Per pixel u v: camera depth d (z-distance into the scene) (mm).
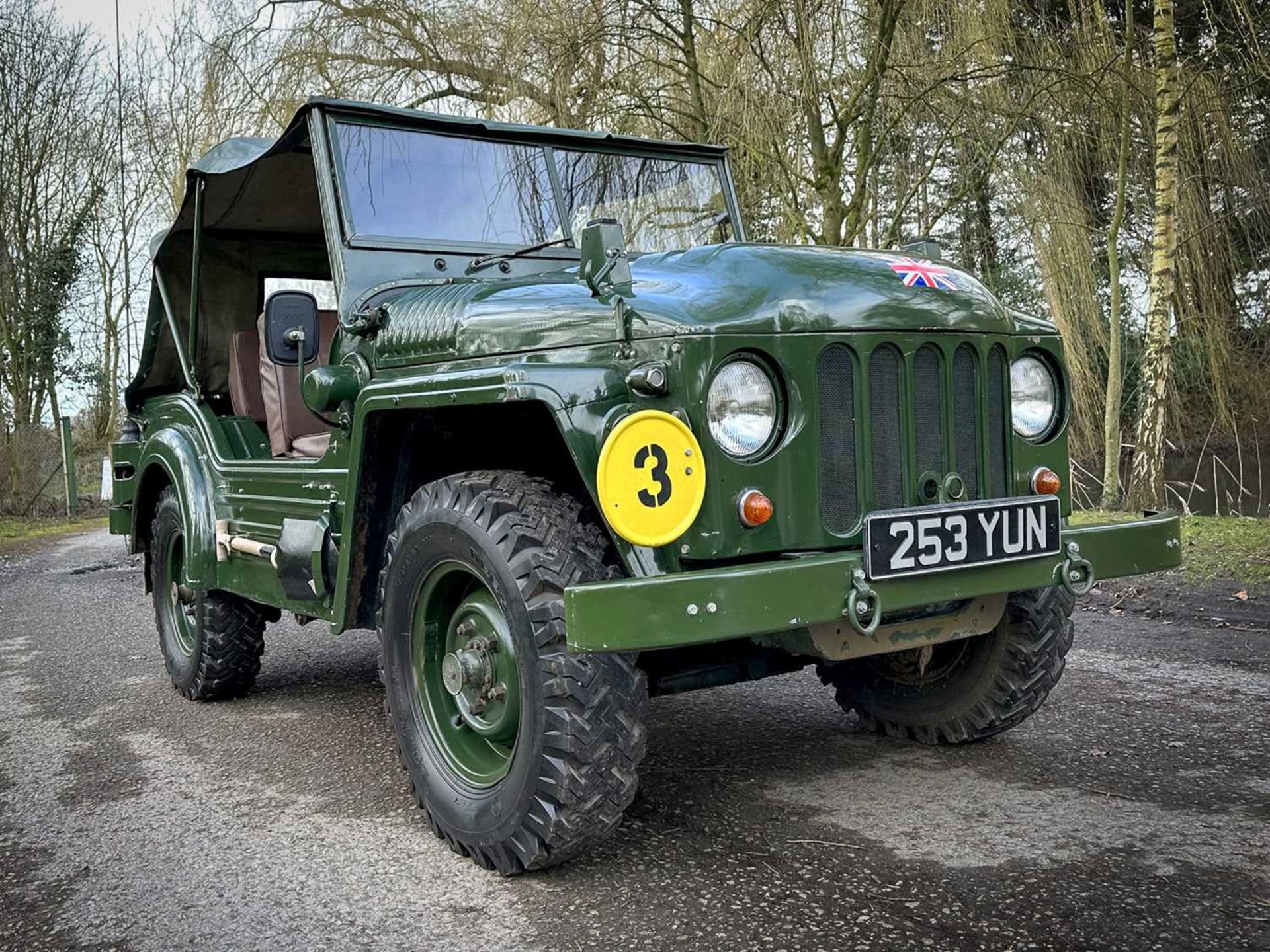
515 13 9406
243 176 4301
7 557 11359
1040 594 3352
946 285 2912
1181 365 10836
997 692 3430
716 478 2539
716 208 4523
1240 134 10000
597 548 2660
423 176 3807
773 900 2494
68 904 2627
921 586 2631
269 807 3299
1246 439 11016
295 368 4391
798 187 8688
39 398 19250
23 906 2623
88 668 5477
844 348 2693
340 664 5398
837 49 8258
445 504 2826
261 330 4496
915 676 3652
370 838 3016
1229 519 8000
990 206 9953
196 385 4902
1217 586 5887
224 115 10523
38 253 18281
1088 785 3209
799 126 8414
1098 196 10516
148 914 2555
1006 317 2998
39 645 6168
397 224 3703
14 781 3617
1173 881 2523
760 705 4262
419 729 3020
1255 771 3285
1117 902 2426
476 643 2838
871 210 9008
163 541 4836
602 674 2531
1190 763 3377
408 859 2850
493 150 3975
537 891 2611
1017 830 2871
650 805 3162
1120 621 5531
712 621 2332
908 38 8188
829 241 8242
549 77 9195
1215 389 10633
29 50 17578
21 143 17594
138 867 2848
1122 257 10875
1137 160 9992
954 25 8398
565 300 2846
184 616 4906
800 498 2625
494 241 3854
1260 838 2770
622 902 2523
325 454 3561
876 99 7945
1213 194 10133
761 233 8812
